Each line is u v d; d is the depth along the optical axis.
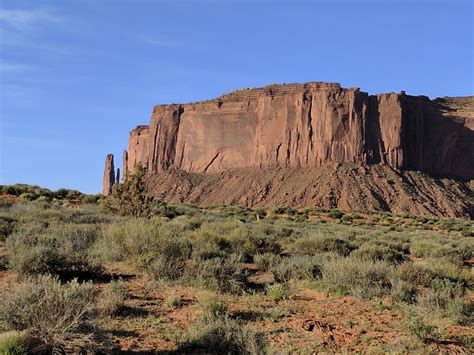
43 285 7.43
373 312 9.46
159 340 7.45
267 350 6.83
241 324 8.14
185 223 23.56
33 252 11.20
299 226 37.66
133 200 27.70
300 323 8.56
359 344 7.56
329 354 6.94
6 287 9.65
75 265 11.71
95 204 40.31
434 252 19.38
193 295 10.38
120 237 15.05
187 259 13.51
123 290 9.91
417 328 7.73
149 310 9.05
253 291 10.94
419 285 11.99
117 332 7.70
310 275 12.50
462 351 7.24
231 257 13.67
